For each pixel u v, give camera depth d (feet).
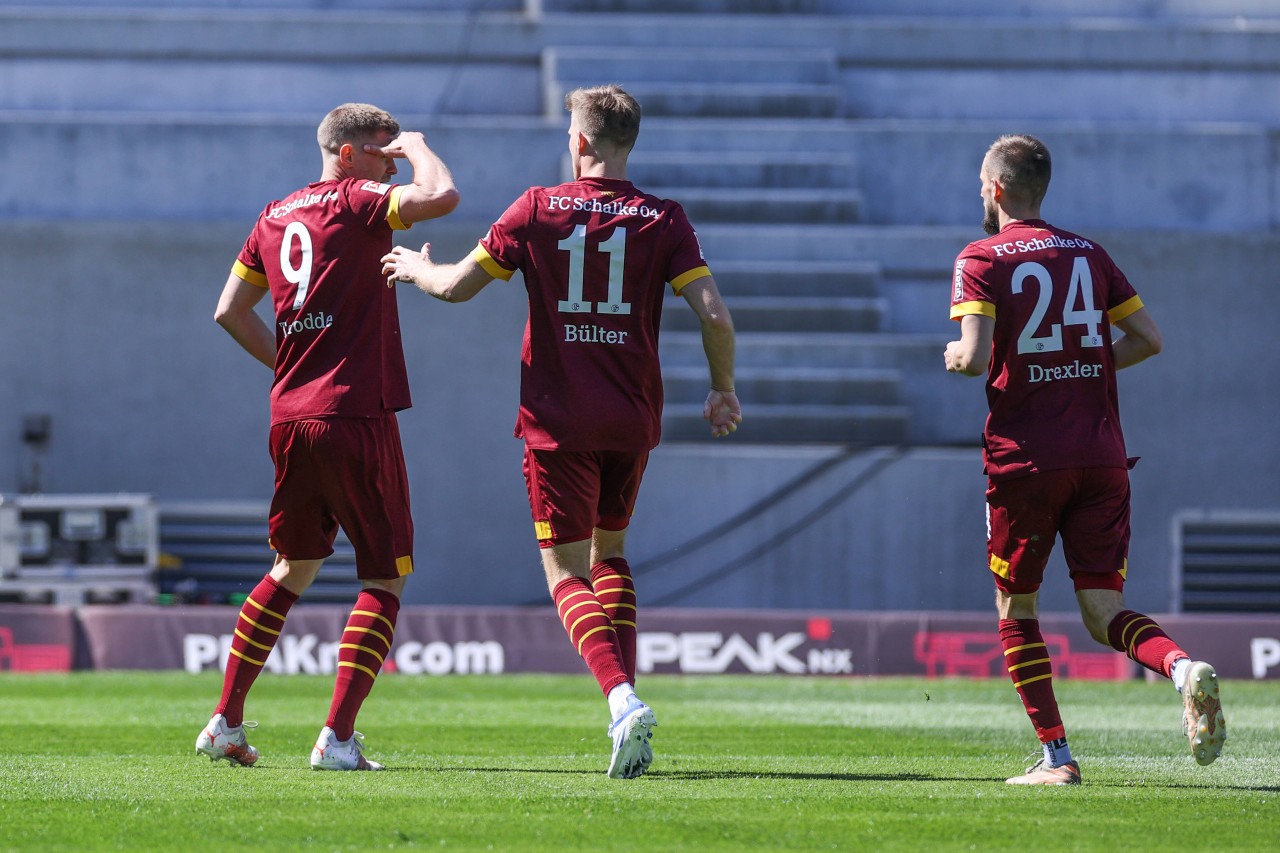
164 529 172.35
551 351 43.11
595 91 44.57
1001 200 45.37
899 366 180.86
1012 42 208.44
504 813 35.04
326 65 203.62
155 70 202.18
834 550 170.91
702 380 178.09
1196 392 179.52
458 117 203.31
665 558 170.71
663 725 72.84
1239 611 177.27
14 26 200.64
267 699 89.35
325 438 44.21
